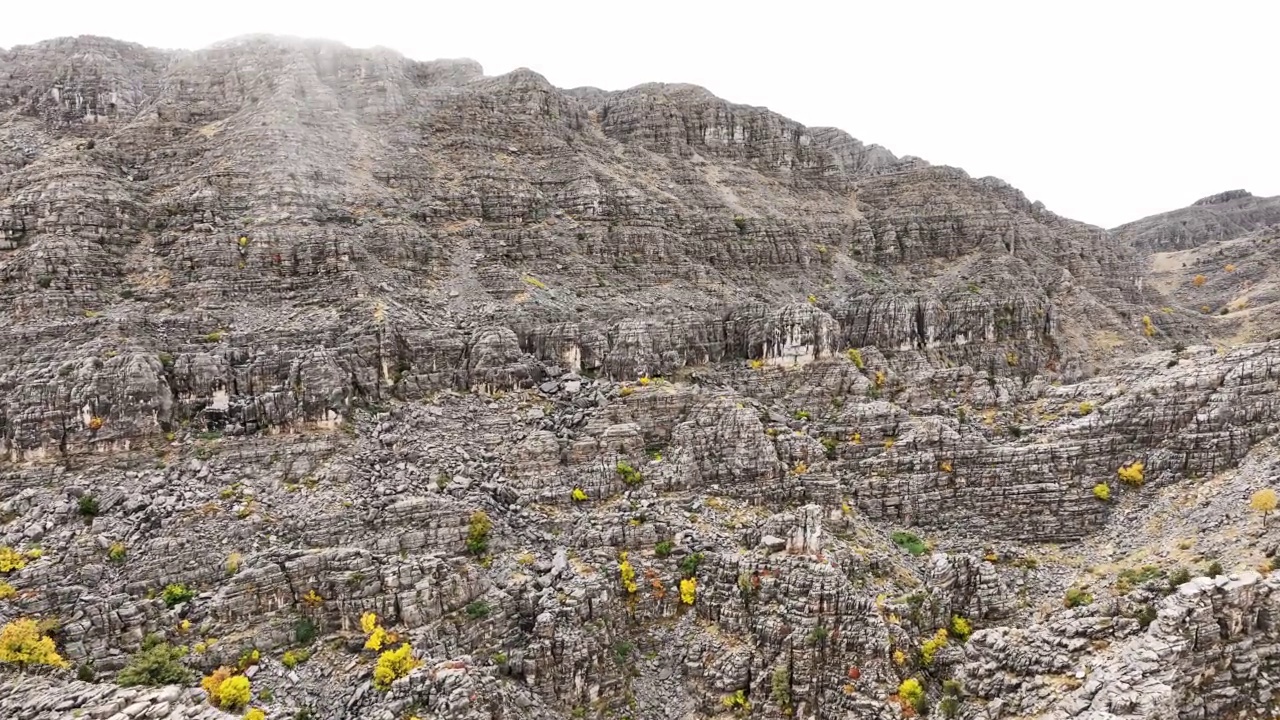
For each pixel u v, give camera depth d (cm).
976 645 6500
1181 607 5866
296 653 5697
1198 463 8006
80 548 5731
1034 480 8394
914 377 10112
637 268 10662
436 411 7800
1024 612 7000
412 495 6725
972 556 7319
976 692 6147
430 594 5975
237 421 7075
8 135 9994
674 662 6462
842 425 8844
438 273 9538
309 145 9912
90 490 6234
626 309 9856
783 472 7825
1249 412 8081
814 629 6191
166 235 8538
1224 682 5803
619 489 7450
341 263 8600
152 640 5397
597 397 8319
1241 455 7912
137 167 9575
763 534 6919
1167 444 8262
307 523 6300
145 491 6316
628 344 9044
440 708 5228
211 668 5469
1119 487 8288
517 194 10669
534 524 6994
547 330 9069
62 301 7475
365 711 5275
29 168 8781
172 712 4778
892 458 8488
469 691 5350
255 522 6247
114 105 10562
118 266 8200
